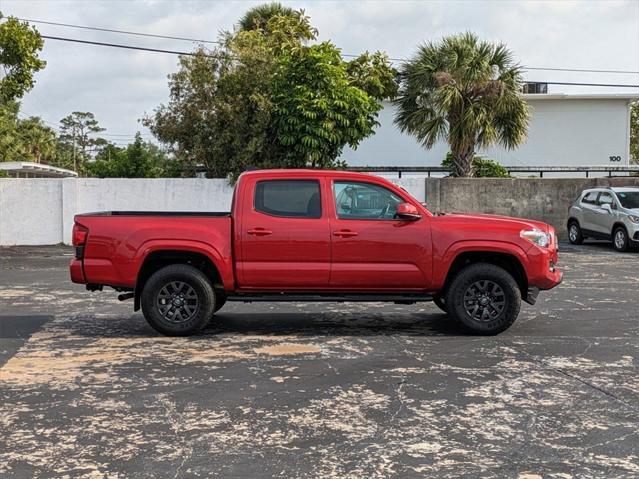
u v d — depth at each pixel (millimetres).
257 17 30531
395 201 8359
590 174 32031
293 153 20219
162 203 20344
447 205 21562
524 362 7141
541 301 11031
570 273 14547
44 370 6805
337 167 20750
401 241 8195
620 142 32344
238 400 5859
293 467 4461
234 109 19984
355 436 5016
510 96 20969
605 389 6176
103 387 6227
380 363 7094
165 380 6453
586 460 4578
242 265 8172
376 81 22484
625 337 8375
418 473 4367
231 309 10297
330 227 8188
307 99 19203
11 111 48375
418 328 8930
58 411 5578
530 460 4574
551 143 32250
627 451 4734
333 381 6426
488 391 6113
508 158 32000
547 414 5500
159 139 20891
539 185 21797
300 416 5453
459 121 21281
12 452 4730
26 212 20016
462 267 8547
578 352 7590
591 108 32156
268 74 20094
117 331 8703
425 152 31859
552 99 31797
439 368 6895
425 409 5621
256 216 8203
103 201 20219
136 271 8133
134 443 4891
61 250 18969
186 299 8305
